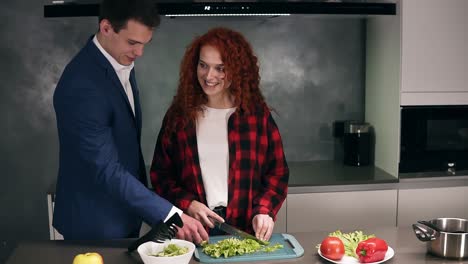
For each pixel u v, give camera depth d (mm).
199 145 2197
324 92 3613
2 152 3449
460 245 1731
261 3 2783
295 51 3549
